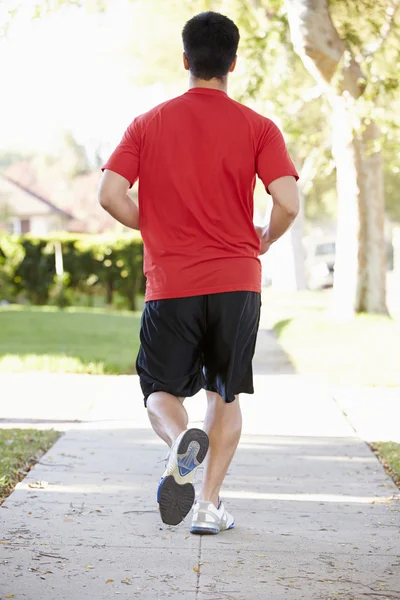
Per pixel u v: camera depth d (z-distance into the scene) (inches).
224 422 265.9
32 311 1346.0
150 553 258.2
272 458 402.9
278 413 523.5
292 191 247.1
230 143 246.2
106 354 814.5
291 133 1010.1
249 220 251.4
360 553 263.0
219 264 245.3
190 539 272.7
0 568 241.4
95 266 1549.0
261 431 467.8
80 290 1572.3
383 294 1004.6
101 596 222.5
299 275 2078.0
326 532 285.4
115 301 1578.5
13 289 1556.3
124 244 1545.3
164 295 245.8
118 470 369.1
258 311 255.6
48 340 936.9
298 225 2071.9
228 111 249.1
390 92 799.7
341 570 246.5
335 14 884.0
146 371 252.4
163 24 1438.2
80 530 280.4
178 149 245.6
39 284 1556.3
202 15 254.7
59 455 396.2
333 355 800.3
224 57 251.8
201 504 275.0
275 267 2101.4
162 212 246.5
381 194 995.9
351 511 313.7
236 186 247.3
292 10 852.0
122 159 247.1
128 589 228.2
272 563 251.6
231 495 334.6
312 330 968.9
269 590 229.6
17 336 971.9
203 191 244.8
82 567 244.5
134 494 330.0
